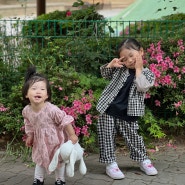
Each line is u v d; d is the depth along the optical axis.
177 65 4.94
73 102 4.57
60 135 3.56
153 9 8.41
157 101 5.04
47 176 4.02
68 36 5.29
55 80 4.73
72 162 3.31
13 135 4.88
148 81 3.80
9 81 5.25
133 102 3.87
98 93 4.80
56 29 5.78
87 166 4.27
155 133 4.84
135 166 4.27
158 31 5.38
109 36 5.29
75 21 5.36
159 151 4.72
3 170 4.18
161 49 5.09
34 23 5.53
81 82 4.82
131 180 3.90
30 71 3.67
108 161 3.97
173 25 5.41
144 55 4.98
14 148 4.74
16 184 3.85
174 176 3.98
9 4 17.52
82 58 5.17
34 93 3.43
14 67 5.32
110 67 3.98
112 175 3.93
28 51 5.32
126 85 3.91
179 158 4.50
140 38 5.19
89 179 3.93
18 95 4.82
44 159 3.52
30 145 3.71
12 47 5.35
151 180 3.89
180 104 4.88
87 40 5.25
